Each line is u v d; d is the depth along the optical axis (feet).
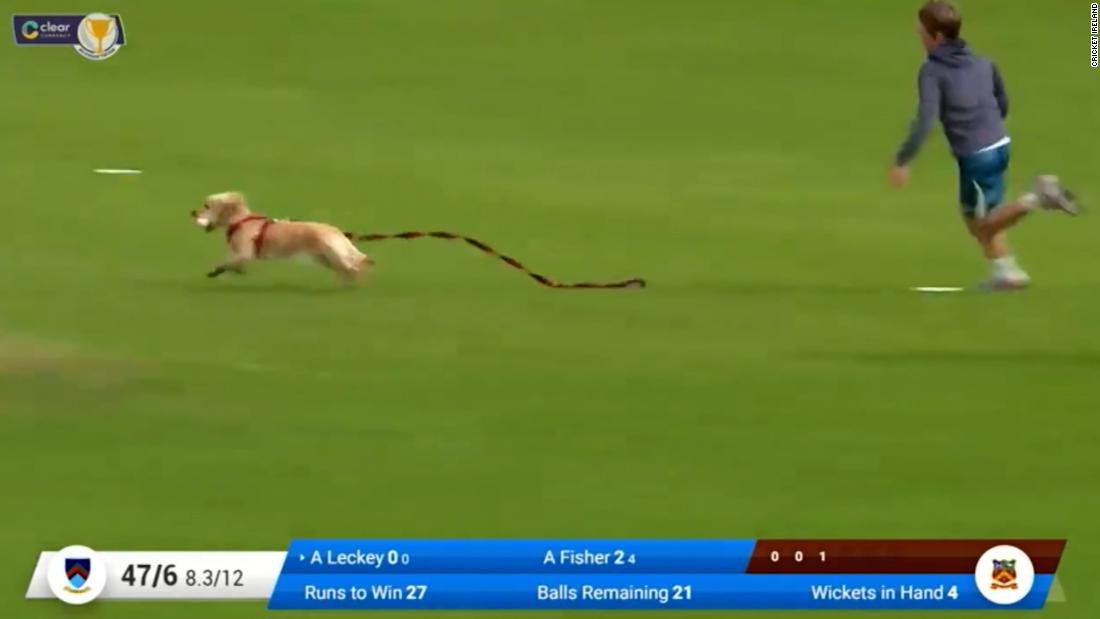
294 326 119.24
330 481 90.84
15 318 120.57
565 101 215.72
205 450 95.14
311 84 222.69
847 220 160.04
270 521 85.81
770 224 157.99
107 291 129.08
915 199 169.89
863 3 268.00
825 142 196.03
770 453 95.61
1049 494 89.92
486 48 242.58
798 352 114.93
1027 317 125.08
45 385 105.70
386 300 127.34
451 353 113.09
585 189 171.73
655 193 170.40
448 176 177.06
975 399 105.09
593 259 143.43
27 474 91.76
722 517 86.58
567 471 92.32
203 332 117.39
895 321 123.44
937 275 139.54
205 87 220.43
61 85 219.82
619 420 100.37
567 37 248.73
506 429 98.68
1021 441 97.76
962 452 96.07
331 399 103.60
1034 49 242.37
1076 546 84.33
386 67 231.91
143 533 84.38
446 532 84.53
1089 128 205.57
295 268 137.59
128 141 191.11
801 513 87.15
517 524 85.51
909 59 238.07
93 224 153.17
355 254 128.88
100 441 96.43
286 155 185.88
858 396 105.29
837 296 130.93
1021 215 131.03
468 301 127.44
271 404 102.68
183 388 105.40
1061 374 110.32
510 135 198.08
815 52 241.14
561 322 122.01
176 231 150.92
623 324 121.39
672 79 227.20
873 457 95.14
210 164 180.65
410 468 92.63
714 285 134.72
